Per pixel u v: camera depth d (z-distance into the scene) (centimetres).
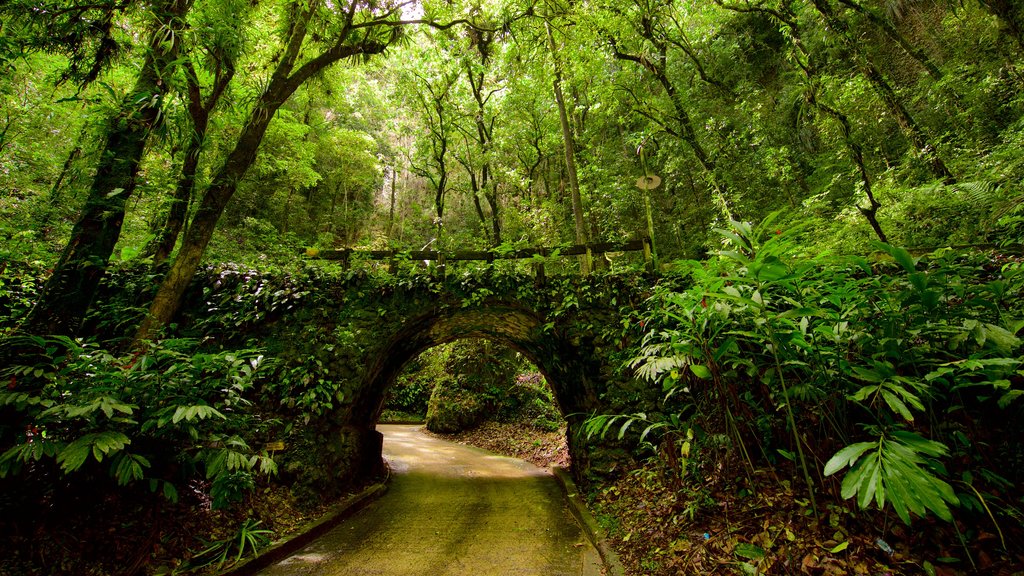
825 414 254
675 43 951
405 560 363
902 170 605
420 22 644
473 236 1642
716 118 1057
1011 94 605
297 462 471
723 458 313
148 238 375
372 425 730
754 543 247
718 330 264
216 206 478
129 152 370
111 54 369
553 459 848
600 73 895
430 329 680
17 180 441
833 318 226
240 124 571
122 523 317
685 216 1201
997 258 346
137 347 383
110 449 265
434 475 743
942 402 260
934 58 828
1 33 324
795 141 1039
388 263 593
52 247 452
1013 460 224
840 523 229
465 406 1266
